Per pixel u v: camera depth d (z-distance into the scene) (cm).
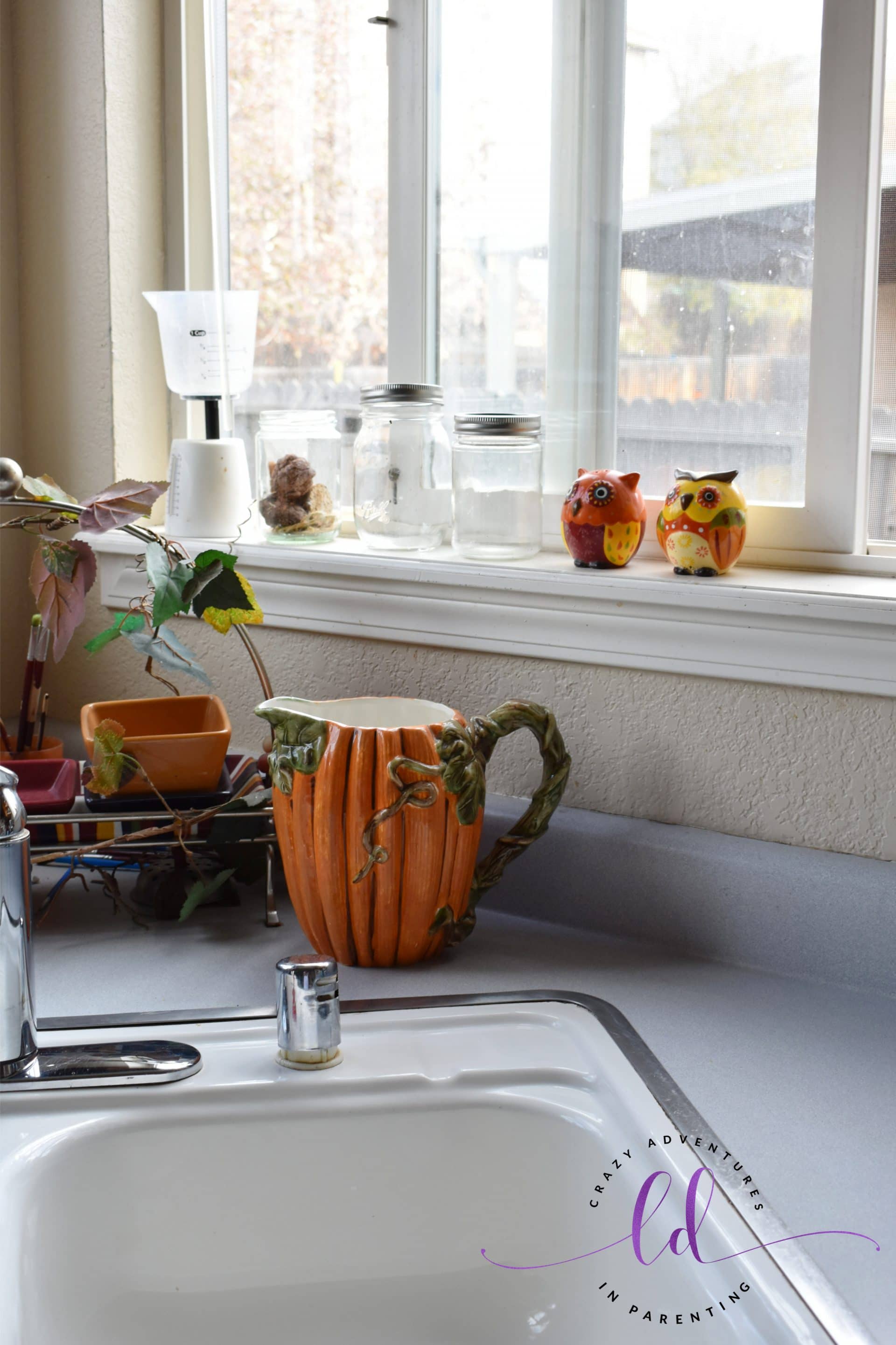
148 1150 72
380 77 121
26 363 138
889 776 89
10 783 72
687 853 94
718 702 95
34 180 133
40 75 131
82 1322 68
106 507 99
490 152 115
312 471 120
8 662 138
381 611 112
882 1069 77
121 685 134
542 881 101
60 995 86
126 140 129
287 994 75
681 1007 85
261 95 131
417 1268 74
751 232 101
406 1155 74
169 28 131
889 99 93
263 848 99
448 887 87
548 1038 79
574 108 109
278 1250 73
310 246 130
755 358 102
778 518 101
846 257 94
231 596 100
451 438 122
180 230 134
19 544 138
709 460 106
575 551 102
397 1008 82
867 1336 51
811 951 89
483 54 114
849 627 88
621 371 110
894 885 86
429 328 122
